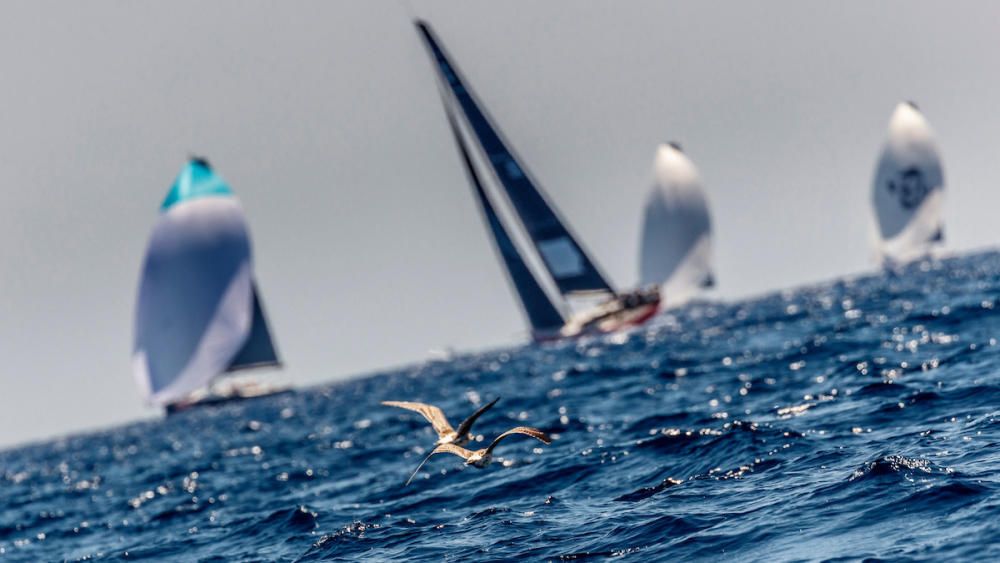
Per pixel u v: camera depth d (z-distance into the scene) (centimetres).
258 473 14375
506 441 12162
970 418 8750
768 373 15525
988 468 6931
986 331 16100
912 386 10956
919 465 7125
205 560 8638
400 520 8631
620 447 10088
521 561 6762
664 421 11738
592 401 16375
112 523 11962
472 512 8506
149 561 9062
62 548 10788
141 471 19212
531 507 8312
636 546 6656
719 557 6175
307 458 15262
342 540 8238
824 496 6944
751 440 9012
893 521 6244
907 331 18475
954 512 6197
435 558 7219
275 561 8069
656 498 7844
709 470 8444
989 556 5409
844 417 9750
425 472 11019
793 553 5994
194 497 12975
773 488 7462
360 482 11481
